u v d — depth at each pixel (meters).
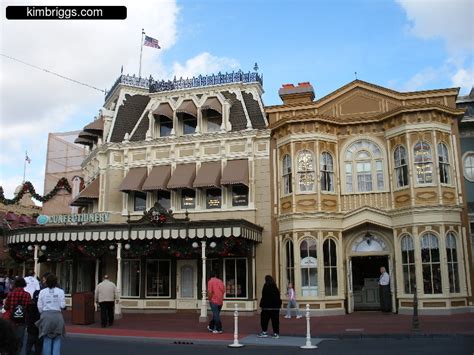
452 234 23.45
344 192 25.59
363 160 25.67
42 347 12.00
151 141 29.11
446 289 22.58
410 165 23.92
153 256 28.09
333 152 25.89
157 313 27.06
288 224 25.25
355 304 25.75
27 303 12.18
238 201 27.42
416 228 23.39
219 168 27.59
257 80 29.44
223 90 29.52
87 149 44.97
